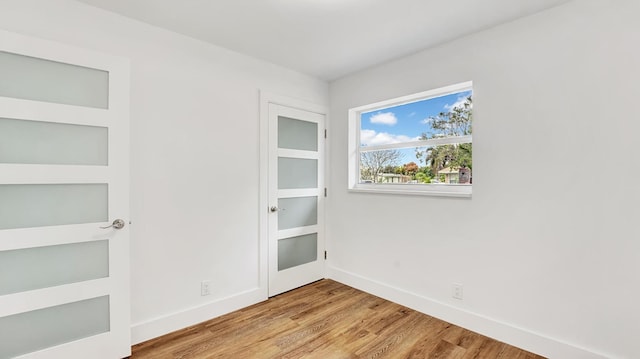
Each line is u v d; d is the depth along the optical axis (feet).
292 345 6.90
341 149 10.96
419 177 9.39
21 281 5.46
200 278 8.01
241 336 7.27
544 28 6.41
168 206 7.43
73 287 5.85
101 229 6.15
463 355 6.50
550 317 6.37
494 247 7.17
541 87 6.46
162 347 6.77
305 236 10.85
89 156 6.09
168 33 7.40
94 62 6.07
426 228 8.48
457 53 7.82
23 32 5.57
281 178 9.98
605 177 5.74
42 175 5.55
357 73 10.37
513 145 6.86
